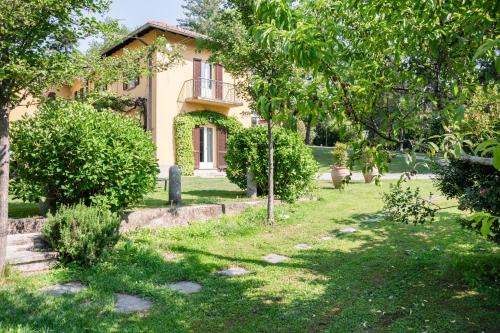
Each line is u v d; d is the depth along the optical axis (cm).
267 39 235
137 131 748
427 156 254
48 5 412
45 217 652
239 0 743
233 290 460
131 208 772
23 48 427
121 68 561
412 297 432
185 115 1848
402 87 271
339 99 239
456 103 224
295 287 469
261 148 1034
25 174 661
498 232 434
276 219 845
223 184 1407
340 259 585
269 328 364
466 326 360
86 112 695
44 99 493
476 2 234
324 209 988
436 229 750
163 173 1767
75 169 651
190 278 504
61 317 363
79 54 472
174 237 691
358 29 295
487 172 434
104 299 415
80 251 516
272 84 253
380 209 979
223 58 795
